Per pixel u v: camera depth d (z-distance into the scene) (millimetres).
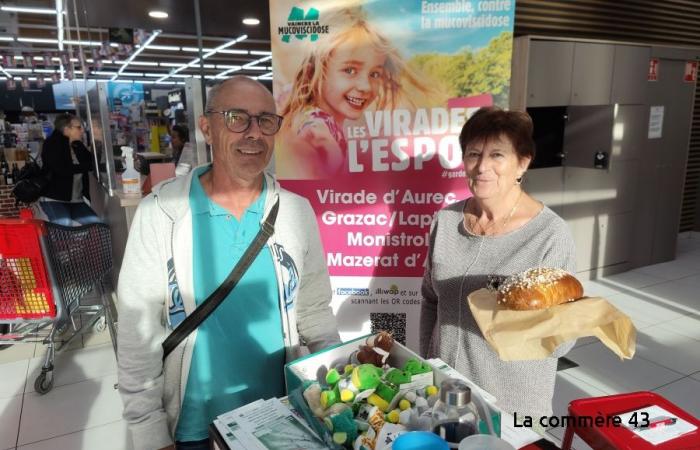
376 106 2150
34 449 2242
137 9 5992
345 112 2162
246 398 1286
